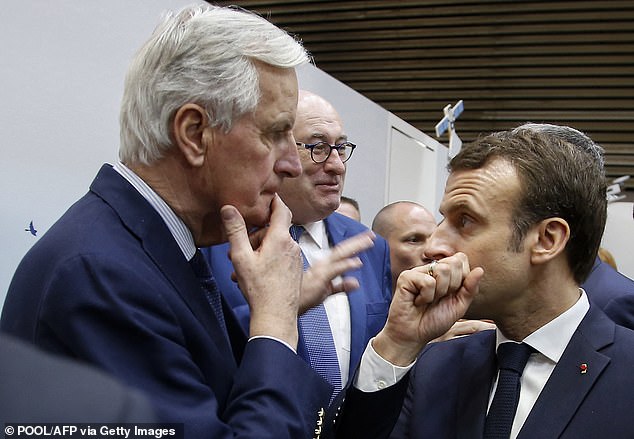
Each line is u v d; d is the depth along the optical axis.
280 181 1.04
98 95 1.82
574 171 1.13
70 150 1.74
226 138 0.98
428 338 1.14
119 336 0.85
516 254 1.13
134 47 1.94
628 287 1.81
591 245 1.17
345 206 2.80
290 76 1.01
